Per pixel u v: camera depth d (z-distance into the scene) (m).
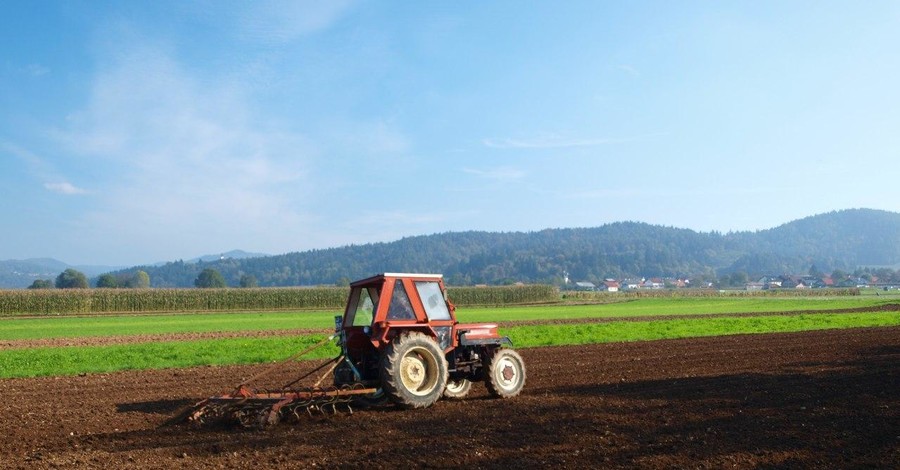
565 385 13.91
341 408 11.34
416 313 11.65
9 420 10.89
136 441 9.21
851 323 33.12
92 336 31.20
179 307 65.19
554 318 44.25
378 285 11.80
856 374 14.43
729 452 8.13
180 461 8.05
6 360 19.73
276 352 21.70
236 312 60.78
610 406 11.15
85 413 11.51
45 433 9.86
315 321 45.00
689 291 123.81
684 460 7.80
